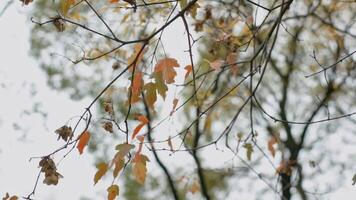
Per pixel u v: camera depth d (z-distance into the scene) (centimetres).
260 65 475
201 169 920
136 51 410
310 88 1000
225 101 741
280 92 1108
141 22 563
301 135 1109
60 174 386
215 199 1014
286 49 965
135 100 389
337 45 840
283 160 746
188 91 699
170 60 390
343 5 788
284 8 473
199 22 571
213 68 441
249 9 620
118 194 391
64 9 389
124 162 382
